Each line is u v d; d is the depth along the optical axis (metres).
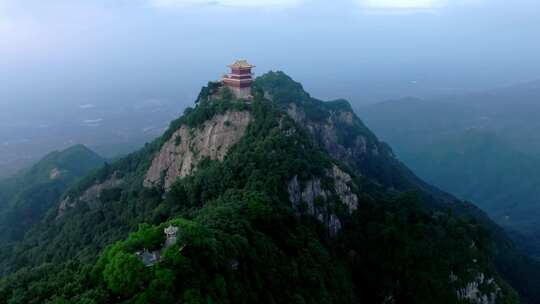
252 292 77.81
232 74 169.12
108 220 148.50
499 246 186.00
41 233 178.50
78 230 151.38
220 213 90.44
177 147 154.38
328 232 114.12
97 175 190.38
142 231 77.12
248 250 82.19
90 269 72.06
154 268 66.75
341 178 124.75
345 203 121.00
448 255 115.31
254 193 100.88
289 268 87.94
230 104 149.75
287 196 107.88
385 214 123.38
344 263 109.62
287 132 132.75
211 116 150.75
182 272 67.38
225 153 138.50
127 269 64.88
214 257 72.50
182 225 75.38
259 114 141.75
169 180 149.62
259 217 94.38
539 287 169.75
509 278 169.00
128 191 159.50
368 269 112.88
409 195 132.38
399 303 109.19
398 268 111.94
